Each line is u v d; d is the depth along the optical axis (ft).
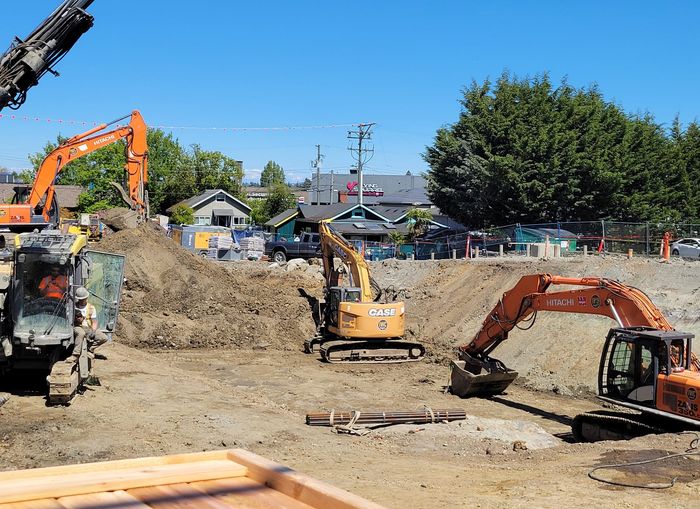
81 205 240.12
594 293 60.80
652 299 86.02
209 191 288.51
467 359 73.15
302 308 105.60
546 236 124.98
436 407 67.15
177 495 10.56
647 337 52.95
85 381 57.93
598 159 157.28
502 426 57.16
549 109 164.86
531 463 45.75
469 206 166.71
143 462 11.89
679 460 41.70
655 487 36.47
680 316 80.43
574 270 99.86
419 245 156.66
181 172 295.07
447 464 45.68
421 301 111.65
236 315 99.71
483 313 98.07
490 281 104.99
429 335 99.86
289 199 298.56
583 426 56.85
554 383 76.07
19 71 61.41
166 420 50.80
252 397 64.64
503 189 157.89
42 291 52.65
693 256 122.83
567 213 160.04
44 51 62.03
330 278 100.01
